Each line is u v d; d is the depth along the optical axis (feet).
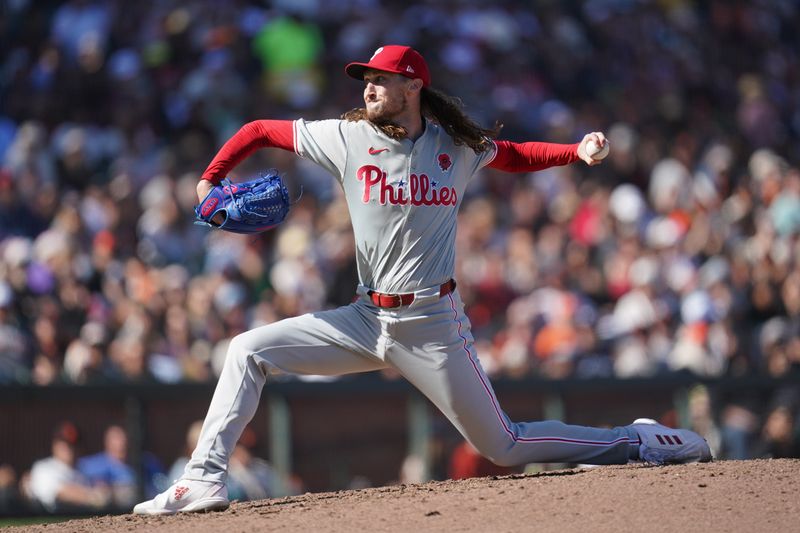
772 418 108.47
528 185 151.64
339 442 100.78
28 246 115.44
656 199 152.66
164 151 149.79
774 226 143.13
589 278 132.98
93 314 112.47
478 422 57.41
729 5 209.05
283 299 120.26
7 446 95.81
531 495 54.03
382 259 55.06
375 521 51.42
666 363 122.21
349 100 168.25
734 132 189.16
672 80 192.34
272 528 51.06
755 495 53.06
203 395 98.73
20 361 105.60
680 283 130.52
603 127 174.60
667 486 54.60
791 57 212.64
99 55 158.61
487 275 129.39
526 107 176.14
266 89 164.76
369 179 54.44
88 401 96.94
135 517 55.88
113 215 130.62
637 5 199.41
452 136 55.77
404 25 178.81
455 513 51.90
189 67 161.89
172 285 115.44
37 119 150.82
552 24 189.26
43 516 95.45
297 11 172.65
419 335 55.67
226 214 55.57
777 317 131.85
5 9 162.71
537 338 120.88
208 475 55.31
